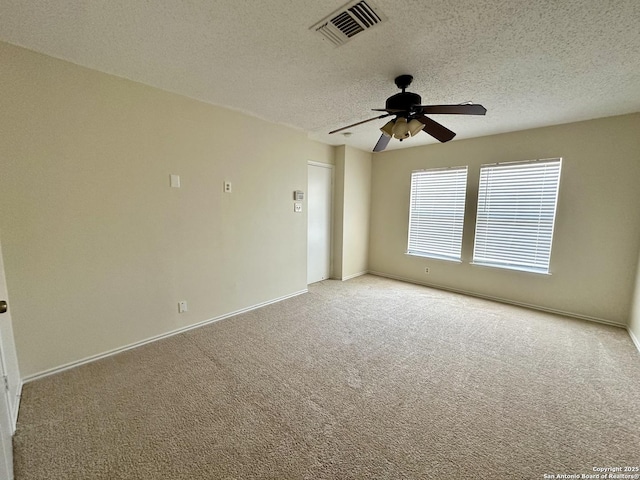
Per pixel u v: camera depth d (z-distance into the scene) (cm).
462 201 415
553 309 345
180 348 248
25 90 185
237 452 143
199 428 158
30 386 192
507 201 372
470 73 215
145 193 244
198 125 273
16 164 185
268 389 193
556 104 270
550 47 179
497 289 388
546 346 259
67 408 172
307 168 392
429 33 167
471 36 169
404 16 152
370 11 150
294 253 390
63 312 209
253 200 329
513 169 364
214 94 260
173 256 267
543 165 341
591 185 312
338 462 137
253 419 165
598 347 257
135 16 154
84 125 210
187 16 154
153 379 203
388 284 467
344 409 175
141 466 134
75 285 213
